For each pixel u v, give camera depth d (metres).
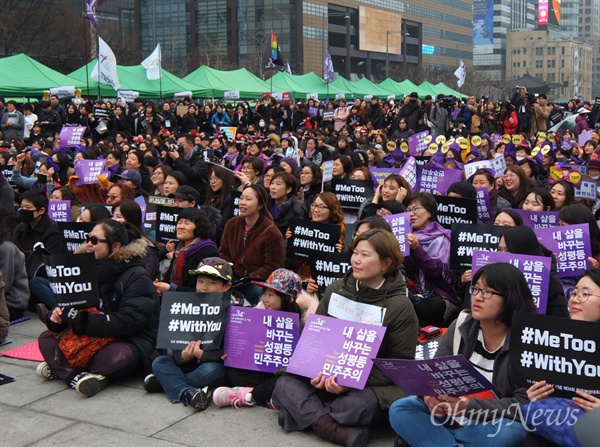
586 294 4.58
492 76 154.50
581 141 18.95
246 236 8.13
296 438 5.27
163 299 6.06
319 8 101.44
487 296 4.58
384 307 5.33
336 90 44.28
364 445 5.06
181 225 7.38
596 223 7.36
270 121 27.61
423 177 11.45
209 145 18.41
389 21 118.06
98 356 6.26
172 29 99.81
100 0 52.62
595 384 4.19
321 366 5.26
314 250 7.85
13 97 26.53
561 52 167.25
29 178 13.48
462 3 144.88
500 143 16.22
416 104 24.17
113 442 5.25
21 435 5.41
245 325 6.01
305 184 11.06
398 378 4.51
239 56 99.19
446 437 4.62
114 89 29.08
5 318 7.60
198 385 5.97
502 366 4.65
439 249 7.32
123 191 10.08
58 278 6.05
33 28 48.75
